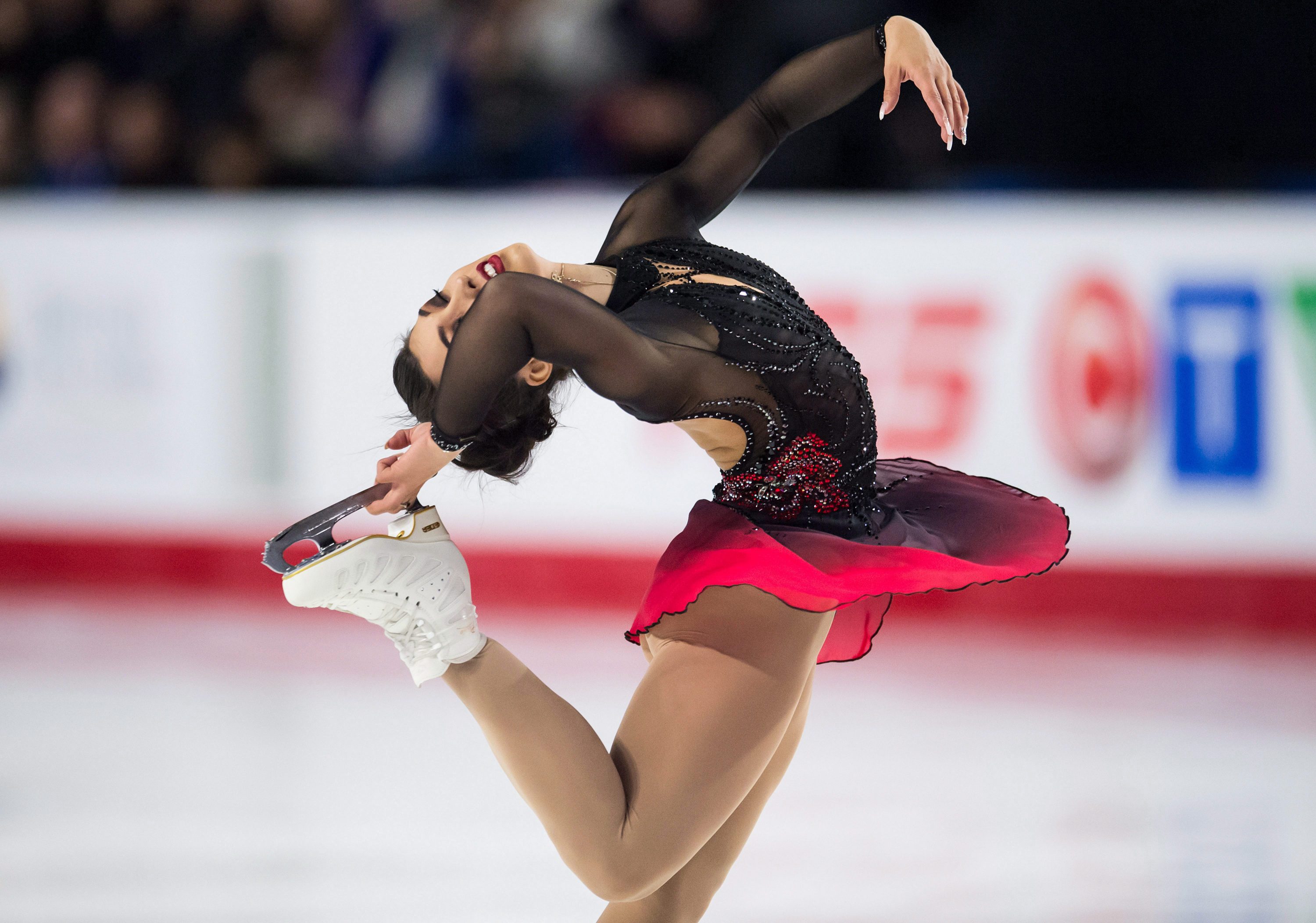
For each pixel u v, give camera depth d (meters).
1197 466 19.75
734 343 7.18
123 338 22.17
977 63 23.67
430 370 7.40
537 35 22.94
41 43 24.91
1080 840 11.13
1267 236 19.59
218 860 10.45
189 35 24.27
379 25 23.55
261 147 24.11
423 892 9.83
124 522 22.36
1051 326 19.94
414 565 6.99
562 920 9.33
